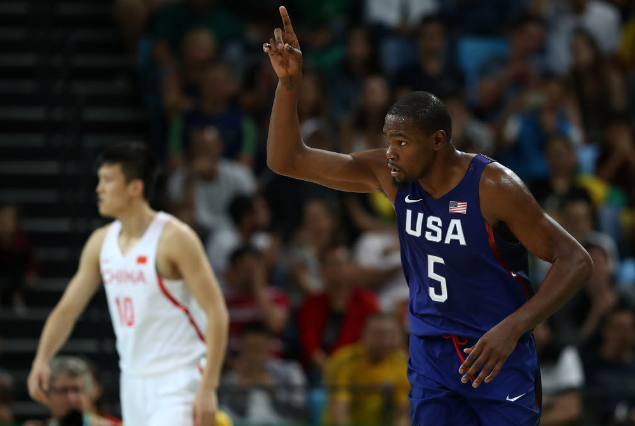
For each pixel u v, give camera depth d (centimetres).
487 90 3052
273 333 2395
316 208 2605
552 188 2758
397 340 2222
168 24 3142
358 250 2588
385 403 2089
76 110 2698
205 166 2691
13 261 2639
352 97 3014
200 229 2627
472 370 1039
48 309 2664
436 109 1083
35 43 3130
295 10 3288
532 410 1131
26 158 2959
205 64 3023
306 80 2889
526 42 3095
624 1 3578
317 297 2438
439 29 3047
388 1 3253
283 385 2166
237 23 3197
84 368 1596
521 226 1076
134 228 1452
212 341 1416
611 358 2288
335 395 2144
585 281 1058
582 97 3203
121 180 1436
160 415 1416
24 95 3109
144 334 1437
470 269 1105
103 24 3381
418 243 1128
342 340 2395
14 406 2477
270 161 1206
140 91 3209
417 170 1091
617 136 2980
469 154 1112
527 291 1124
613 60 3306
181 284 1436
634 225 2842
